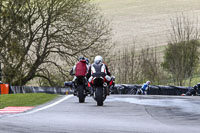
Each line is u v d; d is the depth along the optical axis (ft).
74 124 108.37
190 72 567.18
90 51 481.87
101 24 485.97
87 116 130.11
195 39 599.57
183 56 565.12
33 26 479.82
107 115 133.08
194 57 579.48
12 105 187.52
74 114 136.67
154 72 573.33
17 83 481.87
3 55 467.93
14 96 228.02
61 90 395.75
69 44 474.90
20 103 194.18
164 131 94.43
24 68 473.26
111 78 184.24
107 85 182.39
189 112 139.85
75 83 203.31
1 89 371.76
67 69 488.44
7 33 470.39
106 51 489.26
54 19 469.98
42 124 108.27
